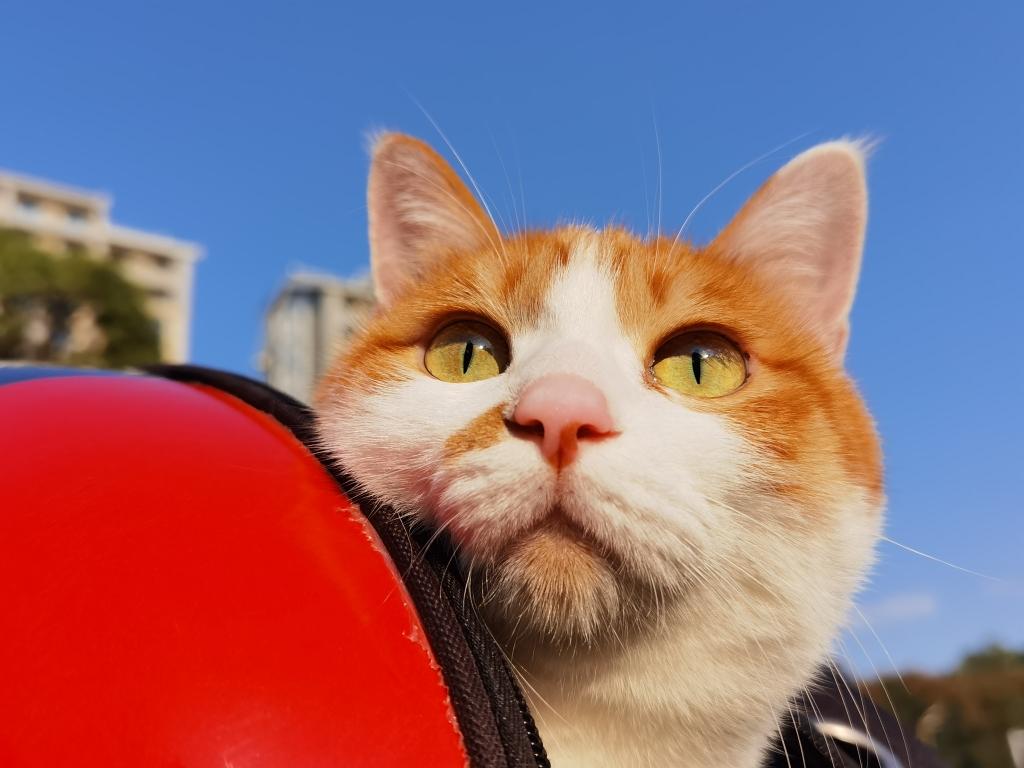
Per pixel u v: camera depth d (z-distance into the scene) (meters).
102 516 0.08
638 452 0.12
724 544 0.13
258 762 0.06
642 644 0.13
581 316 0.16
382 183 0.21
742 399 0.15
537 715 0.13
